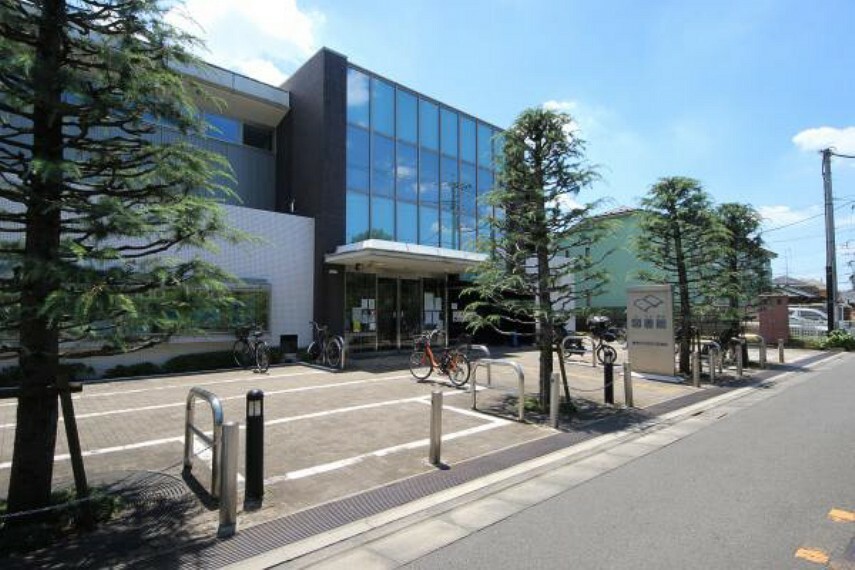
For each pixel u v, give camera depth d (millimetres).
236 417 7836
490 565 3553
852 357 19094
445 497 4824
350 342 15898
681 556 3664
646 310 13070
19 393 4023
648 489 5062
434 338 18000
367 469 5586
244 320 13555
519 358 16906
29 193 3887
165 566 3498
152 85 4219
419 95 18516
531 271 9844
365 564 3572
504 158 9492
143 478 5172
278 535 4004
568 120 9047
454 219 19406
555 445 6648
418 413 8242
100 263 4102
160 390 9992
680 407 9328
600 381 12352
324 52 15531
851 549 3766
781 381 12867
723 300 15750
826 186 24297
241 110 16750
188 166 4414
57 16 3934
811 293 51438
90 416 7809
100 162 4281
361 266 16031
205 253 12789
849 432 7430
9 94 3881
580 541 3914
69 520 4055
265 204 17438
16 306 3912
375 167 16938
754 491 4977
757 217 15914
